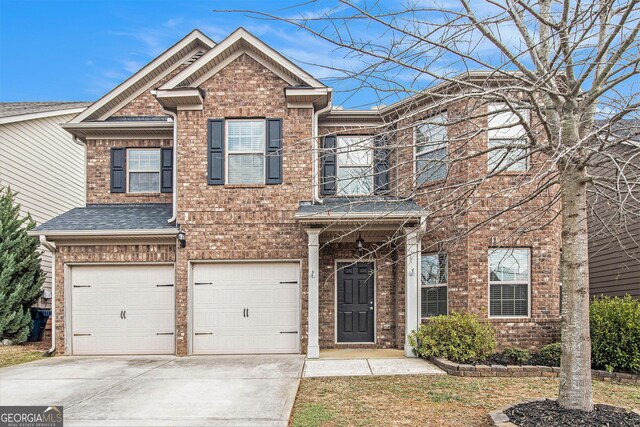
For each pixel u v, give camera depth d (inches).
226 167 421.4
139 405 248.1
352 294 445.4
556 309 388.2
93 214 458.3
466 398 255.6
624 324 312.2
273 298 419.2
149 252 426.3
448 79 211.0
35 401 257.8
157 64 518.3
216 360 383.6
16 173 545.0
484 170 358.9
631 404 246.2
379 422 217.0
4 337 475.5
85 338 424.2
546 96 233.6
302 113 422.3
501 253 391.5
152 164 499.5
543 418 198.4
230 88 425.1
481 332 344.2
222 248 416.8
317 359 379.2
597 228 490.0
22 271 493.7
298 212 383.6
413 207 386.0
